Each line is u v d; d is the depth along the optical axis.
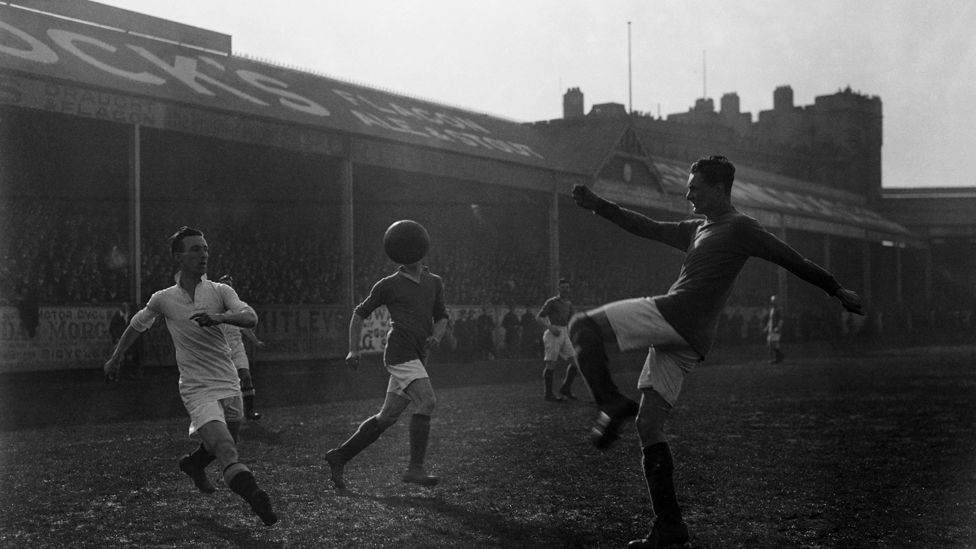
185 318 5.79
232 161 28.31
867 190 69.44
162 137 25.92
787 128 71.88
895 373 22.00
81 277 20.77
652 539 5.17
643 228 5.43
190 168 27.59
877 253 65.44
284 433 10.50
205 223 25.73
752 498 6.79
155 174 26.83
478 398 15.41
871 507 6.49
